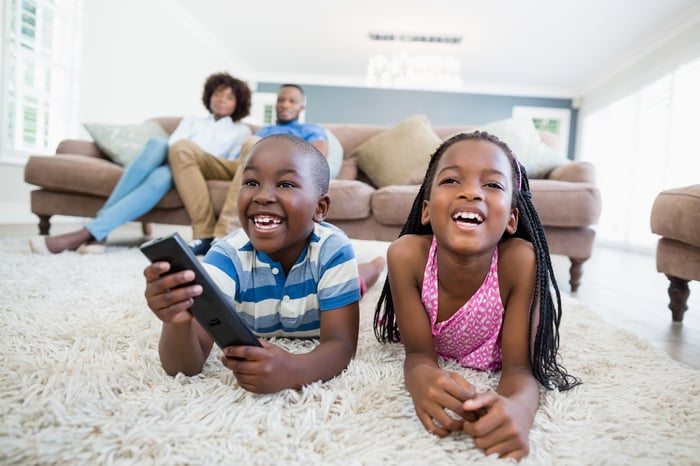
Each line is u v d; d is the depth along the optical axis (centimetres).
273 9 513
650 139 500
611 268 303
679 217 129
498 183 68
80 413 55
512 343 73
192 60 569
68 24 377
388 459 51
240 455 50
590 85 665
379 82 593
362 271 141
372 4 484
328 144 244
